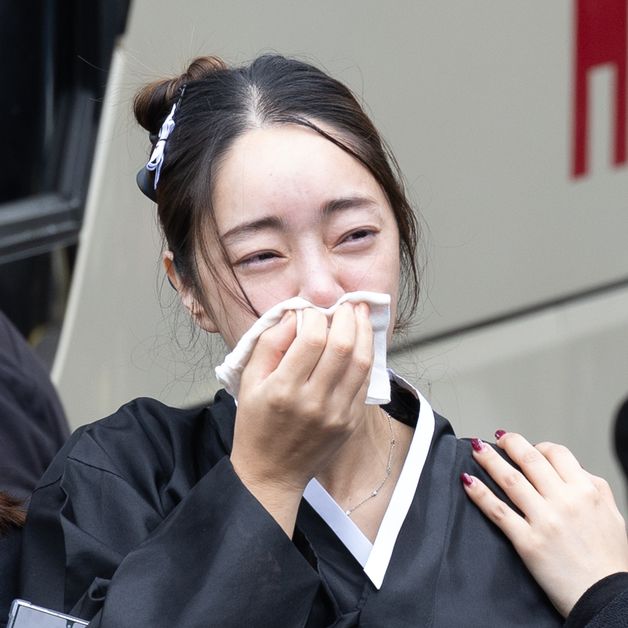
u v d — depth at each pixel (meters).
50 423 9.48
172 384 11.67
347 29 12.20
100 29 11.51
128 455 6.59
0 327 9.61
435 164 13.02
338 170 6.07
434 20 12.79
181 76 6.92
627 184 14.51
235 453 5.95
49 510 6.46
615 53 14.11
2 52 11.50
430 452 6.62
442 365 13.42
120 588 5.72
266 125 6.19
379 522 6.48
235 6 11.55
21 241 11.52
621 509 14.91
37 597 6.28
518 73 13.48
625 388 14.78
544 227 13.93
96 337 11.76
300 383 5.71
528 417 14.17
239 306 6.12
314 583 5.80
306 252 6.01
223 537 5.75
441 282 13.23
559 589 6.26
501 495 6.59
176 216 6.43
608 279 14.54
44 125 11.70
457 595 6.20
